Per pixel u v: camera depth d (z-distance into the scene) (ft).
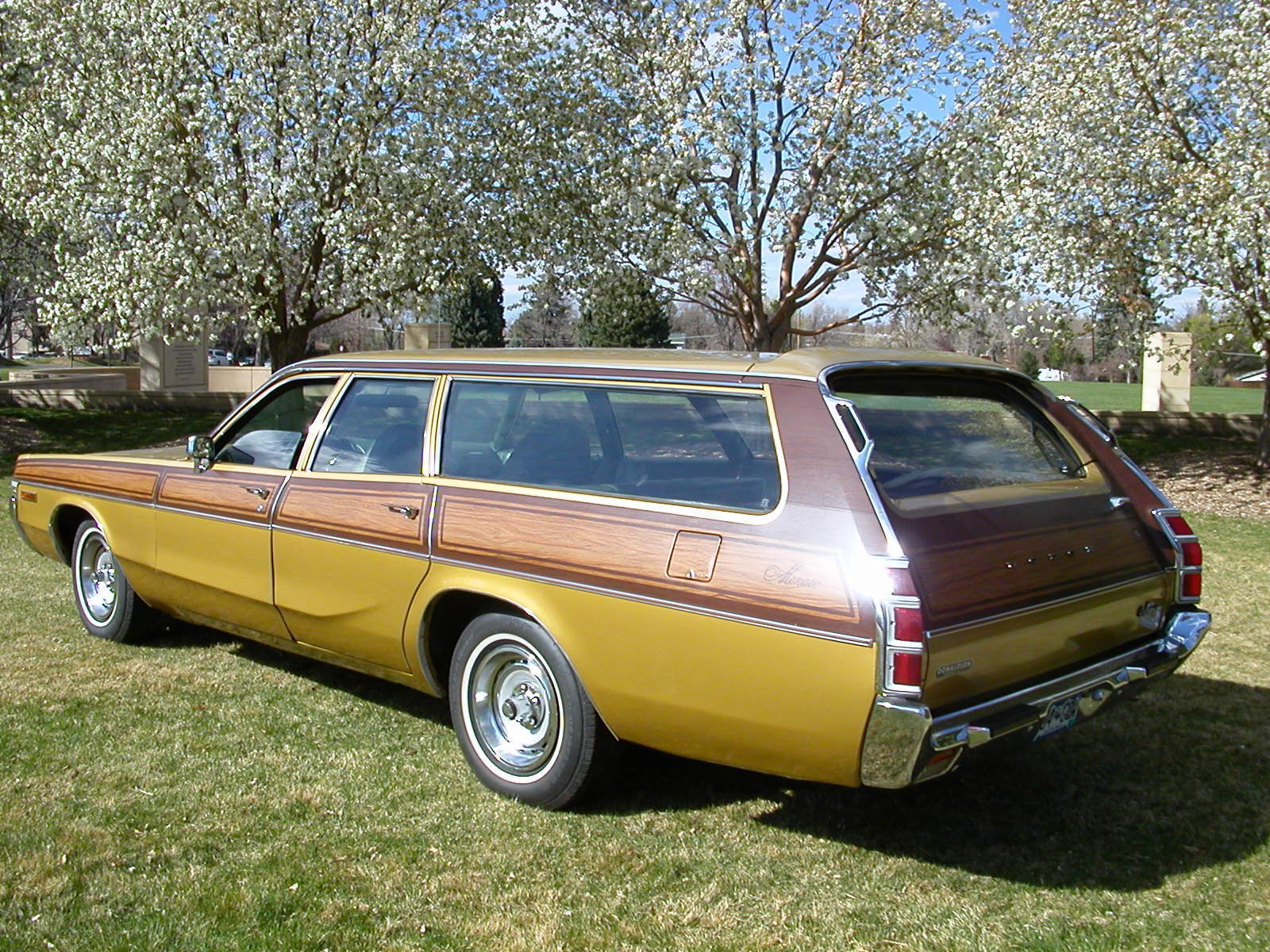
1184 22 43.57
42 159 50.16
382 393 15.74
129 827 12.41
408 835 12.42
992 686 11.23
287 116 47.50
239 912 10.64
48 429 60.70
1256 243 39.42
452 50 50.85
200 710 16.43
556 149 53.72
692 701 11.65
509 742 13.67
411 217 48.85
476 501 13.79
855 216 51.93
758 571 11.09
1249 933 10.47
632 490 12.59
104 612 20.13
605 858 11.94
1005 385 14.05
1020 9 51.70
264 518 16.31
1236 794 13.83
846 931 10.49
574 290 58.03
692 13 50.80
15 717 15.81
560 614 12.67
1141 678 12.64
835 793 13.85
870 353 12.89
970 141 51.34
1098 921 10.69
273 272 48.67
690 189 51.75
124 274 46.78
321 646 16.11
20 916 10.49
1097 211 44.57
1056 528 12.21
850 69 50.78
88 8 47.73
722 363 12.61
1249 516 38.55
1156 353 48.14
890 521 10.68
